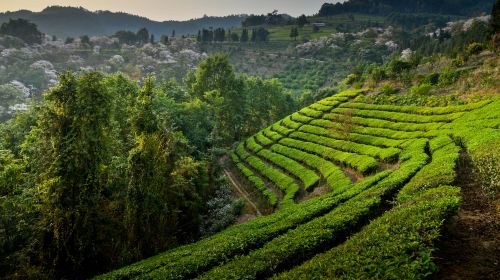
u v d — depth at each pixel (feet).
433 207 58.23
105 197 110.63
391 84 275.39
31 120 164.35
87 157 93.09
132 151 107.55
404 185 92.12
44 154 94.07
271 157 204.95
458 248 52.37
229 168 228.22
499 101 148.97
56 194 90.22
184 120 198.29
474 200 71.92
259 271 58.18
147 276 69.31
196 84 316.81
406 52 619.26
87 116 93.61
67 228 92.89
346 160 157.99
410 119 184.65
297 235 68.80
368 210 75.77
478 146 104.12
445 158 100.53
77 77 96.37
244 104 326.24
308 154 188.14
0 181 88.28
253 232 83.25
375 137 173.06
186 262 71.77
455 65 261.44
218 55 315.99
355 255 49.14
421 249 46.06
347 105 252.01
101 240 100.63
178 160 127.95
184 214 131.23
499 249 50.62
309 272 48.88
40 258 92.63
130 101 157.17
